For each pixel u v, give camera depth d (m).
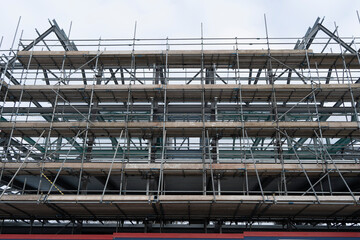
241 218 20.09
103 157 22.98
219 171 18.72
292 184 23.11
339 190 24.53
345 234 15.70
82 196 16.45
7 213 19.41
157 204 16.95
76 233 20.62
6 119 24.23
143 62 23.00
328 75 25.86
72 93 21.44
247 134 20.52
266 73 24.66
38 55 21.67
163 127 19.06
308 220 20.77
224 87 20.39
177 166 18.12
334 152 24.28
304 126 19.08
